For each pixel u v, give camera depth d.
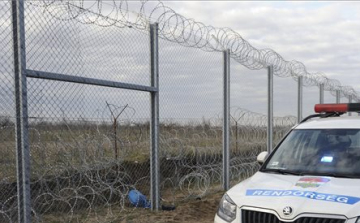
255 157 11.85
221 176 10.70
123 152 8.45
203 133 10.24
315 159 5.09
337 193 4.10
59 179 7.26
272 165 5.30
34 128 6.15
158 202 8.50
